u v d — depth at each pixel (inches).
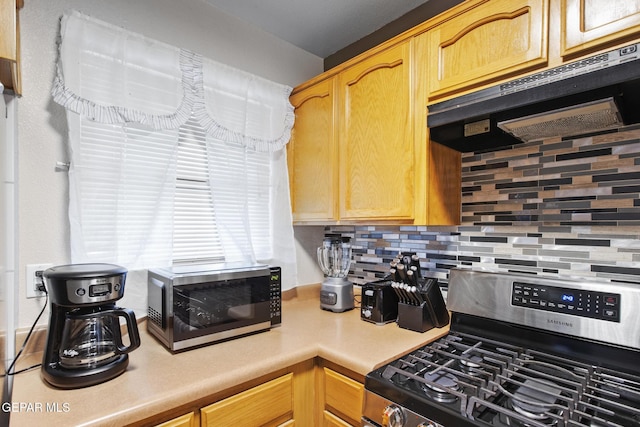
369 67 57.8
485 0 43.7
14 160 43.6
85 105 46.0
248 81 64.6
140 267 53.9
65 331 37.5
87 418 30.3
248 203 68.9
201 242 62.7
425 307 53.8
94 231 48.5
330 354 45.8
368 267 74.3
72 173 46.3
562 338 43.9
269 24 70.0
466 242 58.1
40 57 45.8
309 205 69.0
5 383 37.4
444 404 33.0
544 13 38.8
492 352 44.5
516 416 29.7
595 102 35.7
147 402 33.1
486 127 46.9
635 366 38.6
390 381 37.9
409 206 51.8
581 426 28.6
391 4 63.9
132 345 38.9
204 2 62.5
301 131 71.4
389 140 54.6
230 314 50.6
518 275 48.6
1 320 37.4
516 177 52.8
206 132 59.3
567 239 47.6
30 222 45.0
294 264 72.8
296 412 46.5
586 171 46.3
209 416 37.7
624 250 42.9
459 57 46.5
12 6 31.8
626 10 33.4
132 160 52.9
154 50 52.6
